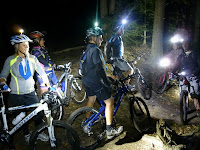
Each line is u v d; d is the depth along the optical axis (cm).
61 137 404
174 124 492
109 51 545
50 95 317
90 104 396
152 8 926
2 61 813
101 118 375
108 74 716
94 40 340
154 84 623
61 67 468
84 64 340
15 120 342
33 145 318
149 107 560
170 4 1096
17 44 315
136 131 443
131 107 415
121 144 393
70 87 501
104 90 342
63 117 466
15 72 318
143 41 1020
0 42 1031
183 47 511
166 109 563
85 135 413
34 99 344
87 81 341
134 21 921
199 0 1005
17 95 329
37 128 315
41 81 419
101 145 389
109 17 955
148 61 879
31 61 331
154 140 402
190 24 1056
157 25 817
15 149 362
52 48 999
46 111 312
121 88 403
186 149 385
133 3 980
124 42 961
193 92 497
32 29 1250
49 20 1392
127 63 544
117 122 470
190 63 474
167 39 1092
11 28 1193
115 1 1062
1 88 314
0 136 322
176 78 513
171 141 402
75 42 1102
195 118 522
